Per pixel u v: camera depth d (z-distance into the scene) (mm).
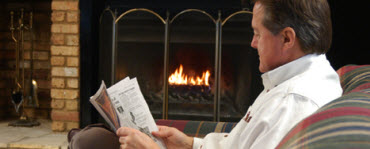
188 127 1196
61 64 2668
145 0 2660
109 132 891
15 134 2668
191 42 2680
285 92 643
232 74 2719
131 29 2697
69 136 979
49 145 2389
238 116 2740
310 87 635
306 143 305
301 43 674
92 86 2678
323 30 670
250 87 2715
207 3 2625
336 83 694
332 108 382
